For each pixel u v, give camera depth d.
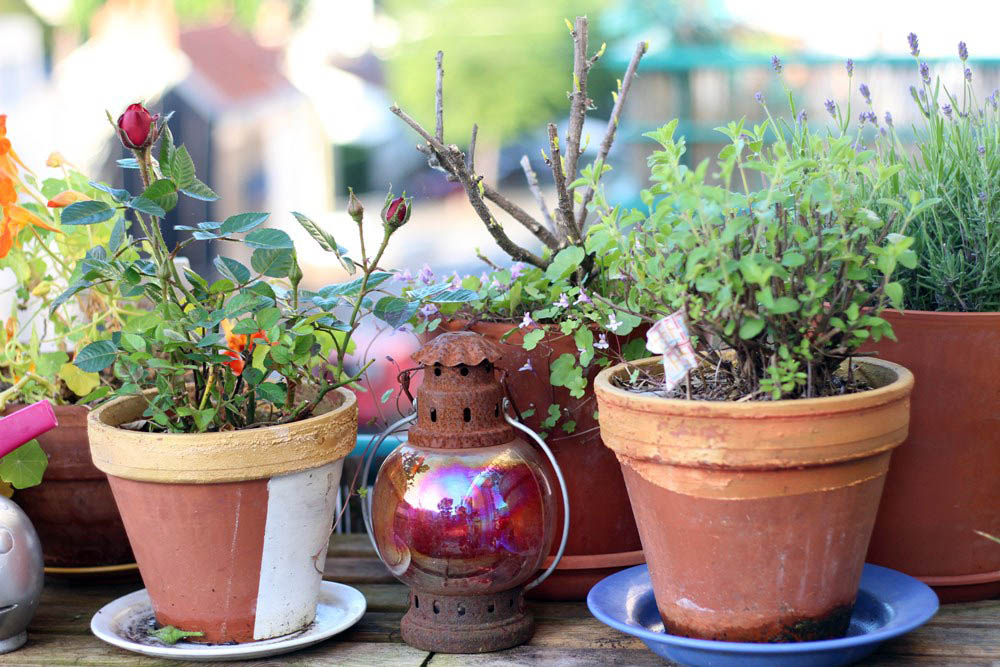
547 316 1.29
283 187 4.07
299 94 4.13
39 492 1.38
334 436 1.19
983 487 1.25
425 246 3.74
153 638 1.23
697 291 1.07
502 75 4.07
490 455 1.20
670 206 1.03
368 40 4.20
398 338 2.50
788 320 1.04
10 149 1.38
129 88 4.15
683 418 1.01
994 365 1.21
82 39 4.30
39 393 1.48
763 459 0.99
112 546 1.43
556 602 1.38
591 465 1.32
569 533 1.34
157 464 1.12
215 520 1.14
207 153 4.06
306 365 1.27
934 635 1.20
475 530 1.17
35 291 1.49
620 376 1.22
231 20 4.18
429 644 1.22
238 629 1.19
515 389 1.31
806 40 2.93
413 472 1.20
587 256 1.31
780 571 1.03
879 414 1.01
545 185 3.99
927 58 2.11
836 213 1.04
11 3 4.27
